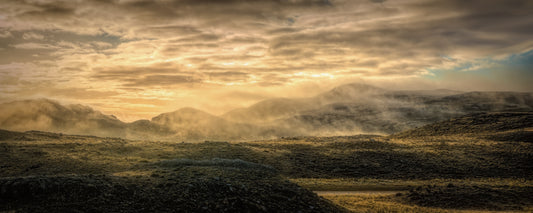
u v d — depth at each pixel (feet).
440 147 227.81
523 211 107.04
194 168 108.58
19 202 66.69
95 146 207.10
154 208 71.10
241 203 76.02
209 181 84.99
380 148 229.66
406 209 104.27
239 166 144.77
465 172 177.88
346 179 167.02
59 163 153.38
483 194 120.67
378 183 154.92
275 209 78.74
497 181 159.53
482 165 187.11
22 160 157.99
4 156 163.63
